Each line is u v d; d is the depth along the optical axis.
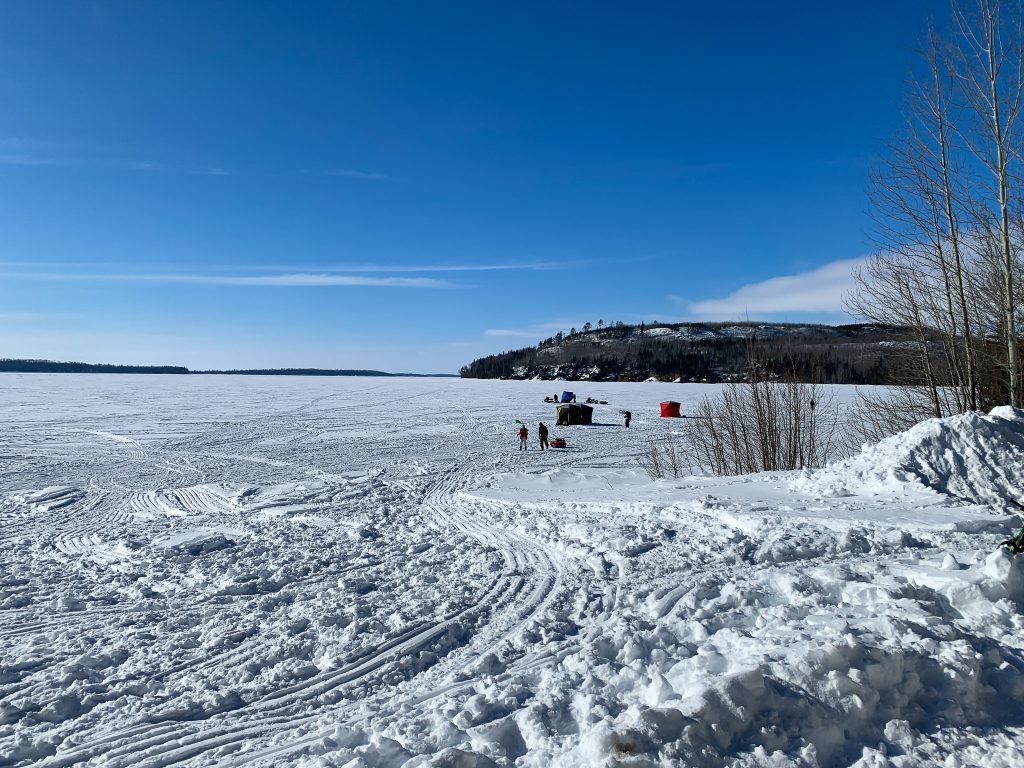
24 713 4.90
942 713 3.78
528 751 3.75
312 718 4.70
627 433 37.50
